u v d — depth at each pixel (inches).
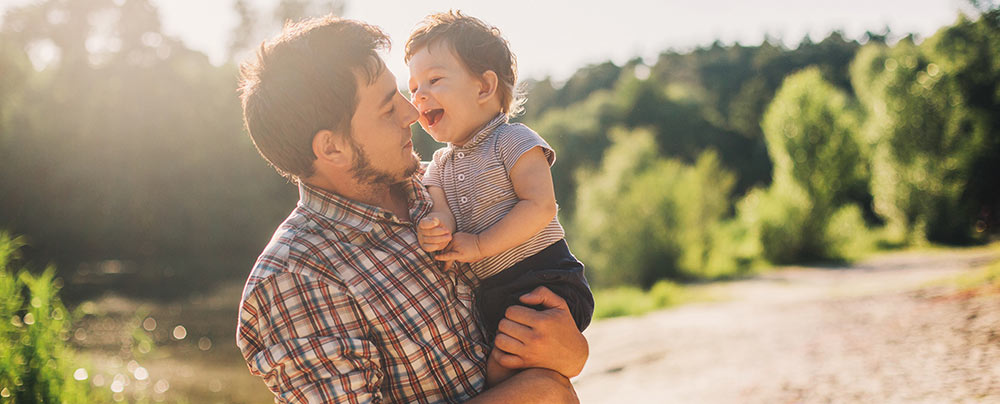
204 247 1146.0
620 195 732.0
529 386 65.6
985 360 205.2
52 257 1032.8
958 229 802.8
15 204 1023.0
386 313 65.0
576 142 1649.9
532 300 69.9
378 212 67.7
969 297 302.5
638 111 1824.6
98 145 1100.5
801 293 495.5
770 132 810.2
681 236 701.9
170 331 544.4
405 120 70.9
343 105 65.8
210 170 1157.7
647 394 244.2
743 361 266.2
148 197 1122.0
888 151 842.8
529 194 71.7
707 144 1877.5
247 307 64.7
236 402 341.7
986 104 843.4
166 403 326.0
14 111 1039.0
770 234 775.1
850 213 803.4
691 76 2677.2
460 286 72.1
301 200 71.4
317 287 63.5
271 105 66.7
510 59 79.0
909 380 198.1
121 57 1226.6
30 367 174.1
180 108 1155.9
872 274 576.1
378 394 63.4
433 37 76.2
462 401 67.1
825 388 207.3
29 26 1262.3
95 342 472.1
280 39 68.9
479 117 76.3
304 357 61.3
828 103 789.2
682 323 382.9
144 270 995.9
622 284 701.9
